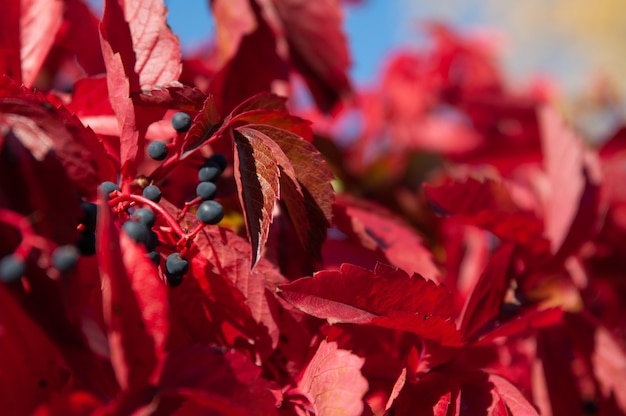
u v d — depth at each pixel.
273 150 0.40
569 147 0.56
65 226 0.37
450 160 0.87
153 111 0.44
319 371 0.41
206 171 0.42
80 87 0.46
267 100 0.44
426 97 0.97
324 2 0.56
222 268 0.42
